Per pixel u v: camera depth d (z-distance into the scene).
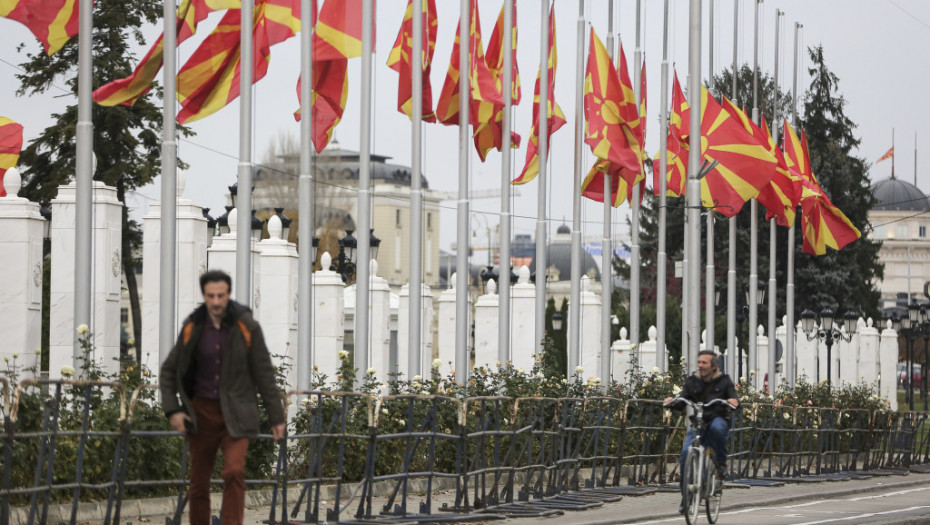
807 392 74.56
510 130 53.97
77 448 29.11
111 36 103.62
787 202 72.00
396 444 40.81
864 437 68.25
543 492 40.22
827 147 147.88
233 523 23.00
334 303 59.09
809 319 96.56
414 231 48.53
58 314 46.81
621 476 48.84
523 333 71.38
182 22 40.09
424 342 72.88
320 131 47.09
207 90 41.47
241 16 39.75
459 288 51.19
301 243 42.47
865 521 38.28
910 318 112.12
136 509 30.48
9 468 23.97
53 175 102.94
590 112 57.78
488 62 57.53
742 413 55.66
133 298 104.94
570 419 42.97
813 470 63.78
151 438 31.34
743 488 51.97
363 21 45.75
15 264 46.03
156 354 47.53
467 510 35.41
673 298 164.75
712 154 66.88
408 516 33.81
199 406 23.12
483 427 36.91
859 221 150.75
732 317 82.94
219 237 49.12
